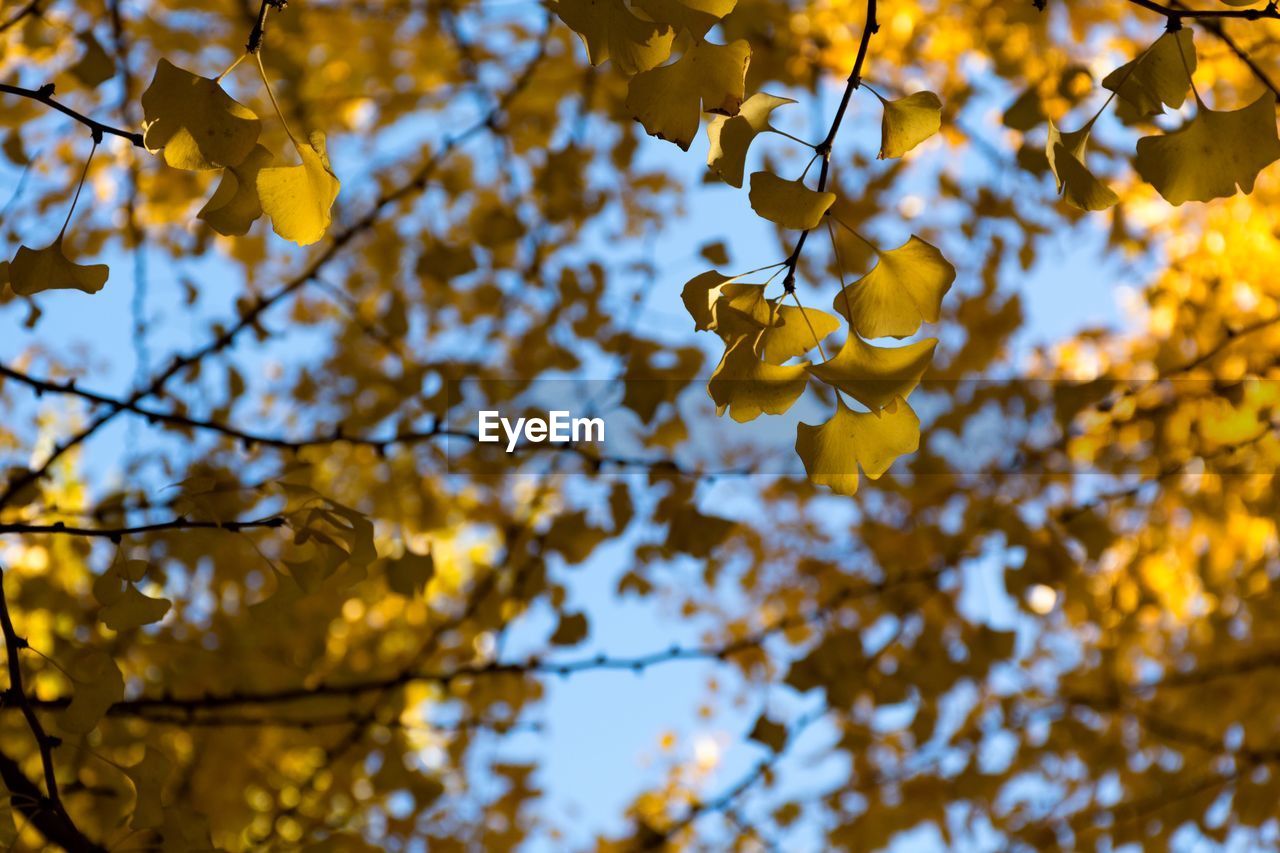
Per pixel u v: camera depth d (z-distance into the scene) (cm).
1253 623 331
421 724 273
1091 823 366
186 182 302
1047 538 316
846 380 96
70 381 176
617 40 83
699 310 95
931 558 340
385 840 306
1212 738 351
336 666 297
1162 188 98
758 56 303
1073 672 381
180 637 286
